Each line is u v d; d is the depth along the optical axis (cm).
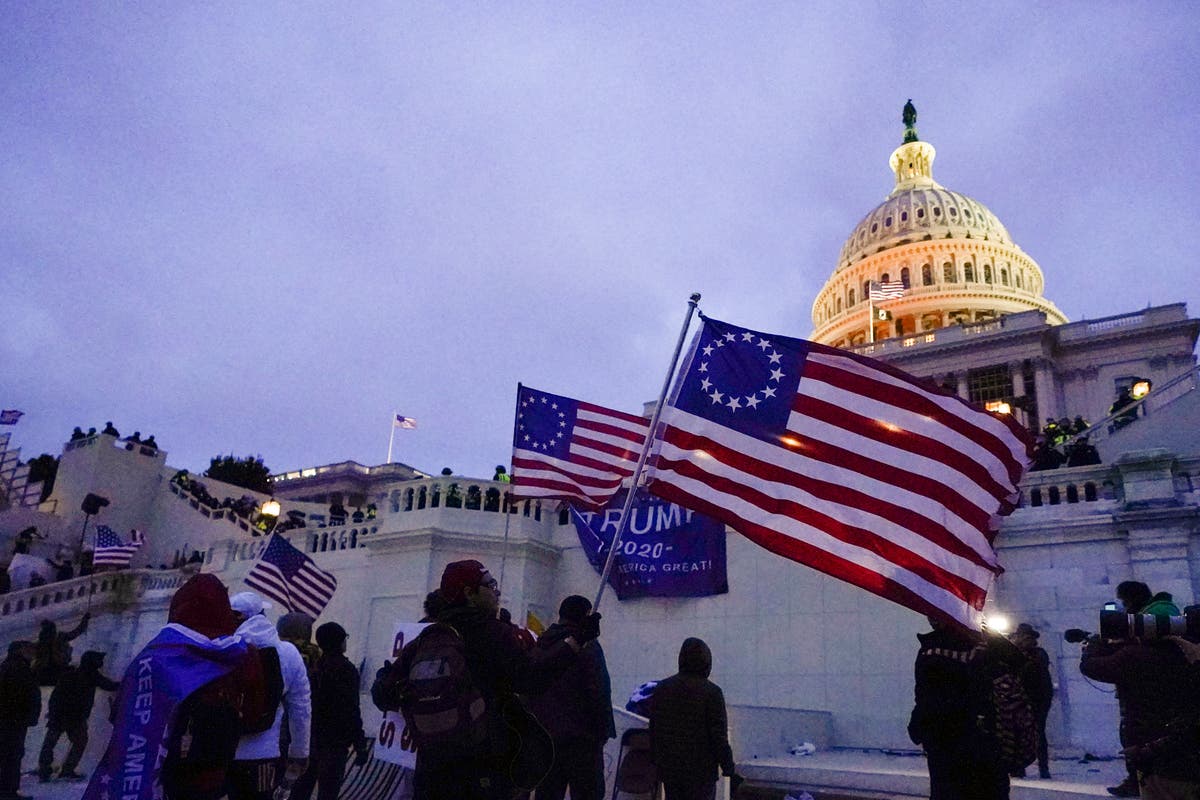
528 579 1781
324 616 1955
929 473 619
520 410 1145
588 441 1130
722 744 586
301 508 4106
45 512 3544
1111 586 1316
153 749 377
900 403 645
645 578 1695
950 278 7731
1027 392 5250
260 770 462
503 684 393
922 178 9444
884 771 968
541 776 402
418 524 1834
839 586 1520
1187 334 5047
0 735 952
